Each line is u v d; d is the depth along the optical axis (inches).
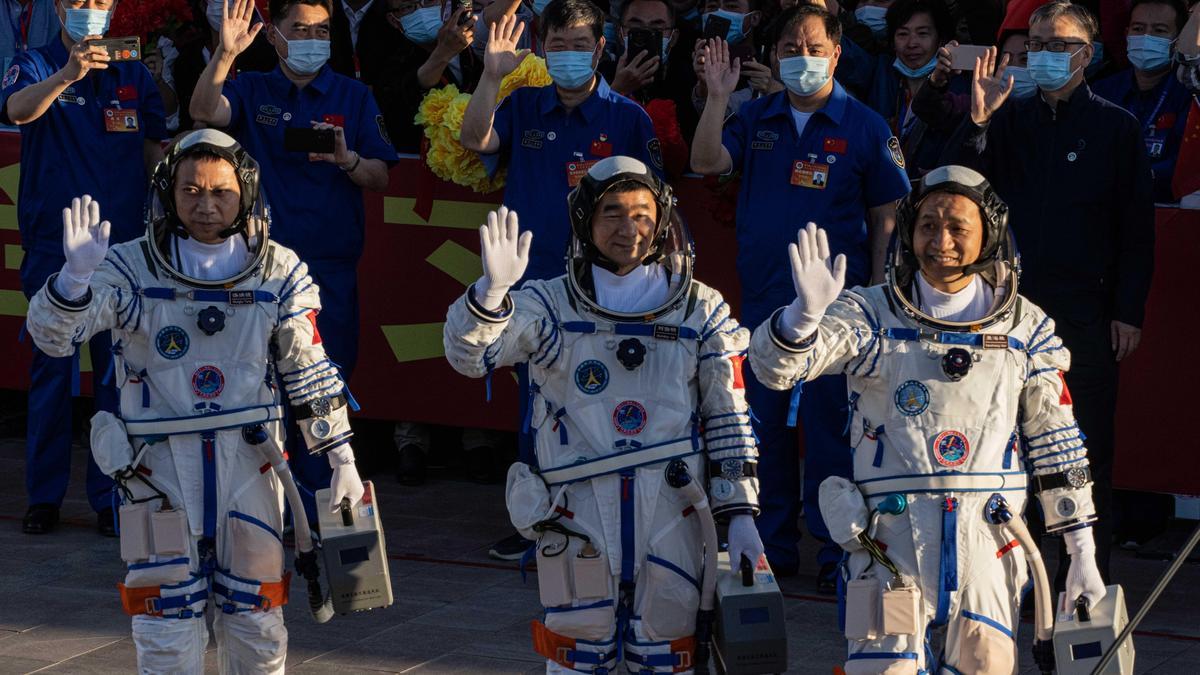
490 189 481.4
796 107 434.9
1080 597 286.4
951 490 280.7
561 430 290.2
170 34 567.2
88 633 406.9
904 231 286.4
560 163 451.5
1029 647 396.5
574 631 288.8
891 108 510.9
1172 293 454.0
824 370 285.9
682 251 295.7
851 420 292.8
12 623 414.3
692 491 284.7
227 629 317.1
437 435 565.6
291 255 321.4
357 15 560.7
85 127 477.7
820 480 438.6
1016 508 285.0
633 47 492.4
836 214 428.5
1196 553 472.1
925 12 490.9
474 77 542.0
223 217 312.3
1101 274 411.8
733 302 493.0
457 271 525.7
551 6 442.9
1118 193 410.3
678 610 287.7
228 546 312.7
